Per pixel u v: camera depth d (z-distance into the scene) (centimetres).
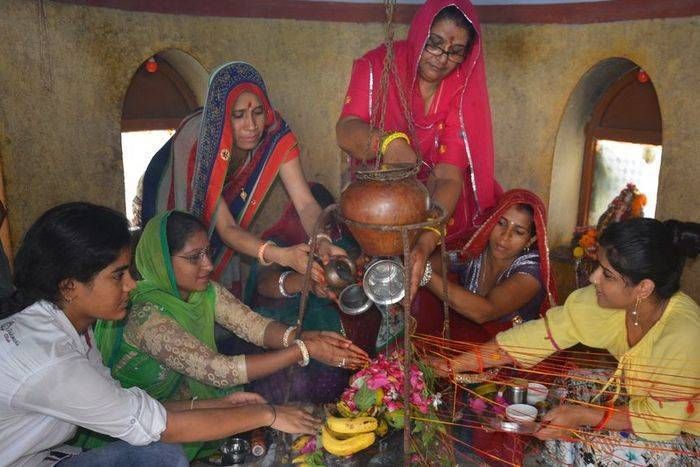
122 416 204
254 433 274
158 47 432
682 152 433
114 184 428
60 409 195
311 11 474
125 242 201
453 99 331
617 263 223
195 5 439
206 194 336
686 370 228
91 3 398
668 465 238
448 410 273
